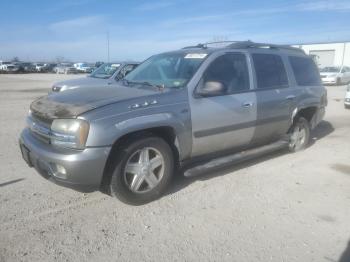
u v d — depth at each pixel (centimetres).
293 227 377
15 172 519
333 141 766
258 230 370
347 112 1218
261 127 554
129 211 407
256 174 538
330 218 399
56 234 354
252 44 569
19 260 311
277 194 464
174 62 515
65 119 374
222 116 484
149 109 410
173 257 320
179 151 448
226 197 451
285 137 624
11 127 838
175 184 490
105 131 372
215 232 364
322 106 699
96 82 1027
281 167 574
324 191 477
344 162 606
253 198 449
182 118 438
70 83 1045
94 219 387
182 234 359
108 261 313
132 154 403
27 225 369
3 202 420
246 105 516
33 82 2920
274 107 567
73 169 365
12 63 5656
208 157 502
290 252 331
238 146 536
